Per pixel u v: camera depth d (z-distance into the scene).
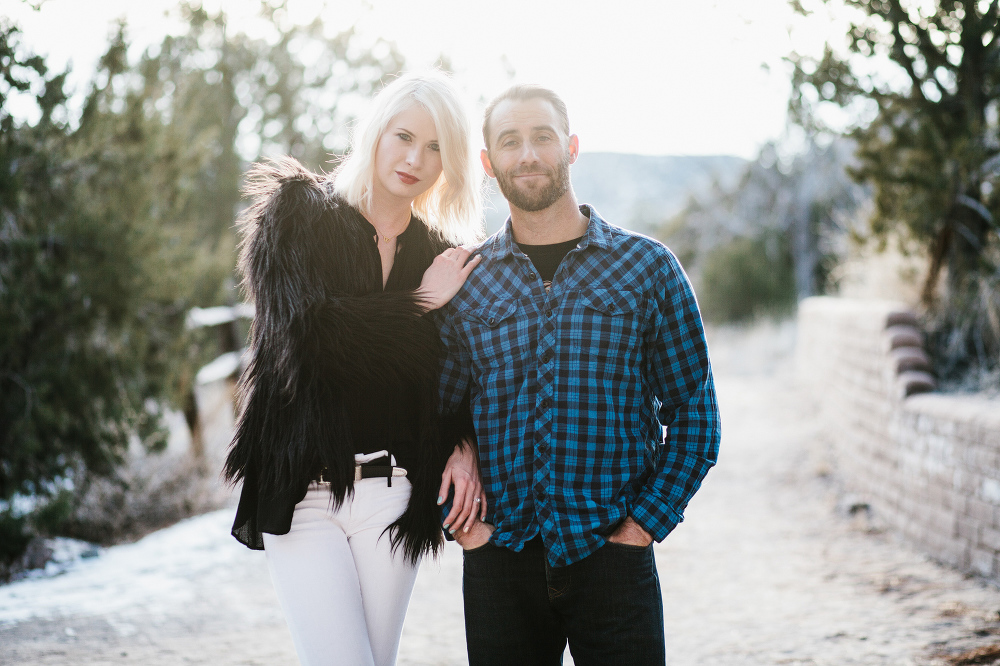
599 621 2.15
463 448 2.46
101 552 5.52
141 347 6.45
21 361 5.79
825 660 3.39
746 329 17.39
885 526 5.58
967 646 3.37
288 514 2.20
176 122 7.38
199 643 3.71
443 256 2.49
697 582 4.73
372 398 2.37
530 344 2.25
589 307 2.20
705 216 23.83
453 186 2.56
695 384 2.29
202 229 10.00
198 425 7.61
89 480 6.13
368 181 2.45
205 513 6.66
